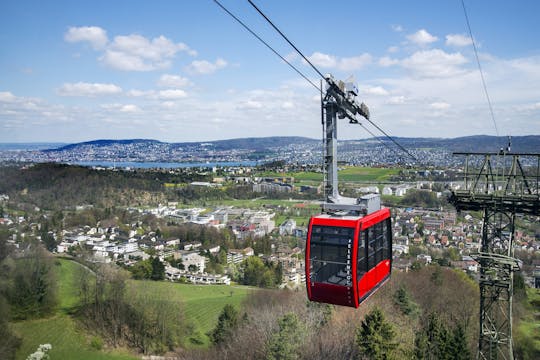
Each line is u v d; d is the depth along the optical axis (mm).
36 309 93312
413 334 66625
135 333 90125
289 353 62031
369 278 25125
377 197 27516
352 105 27250
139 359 84312
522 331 76375
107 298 97688
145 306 91750
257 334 73312
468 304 81938
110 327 91500
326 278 23844
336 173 25984
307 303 81062
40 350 78875
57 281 102625
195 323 98312
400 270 116938
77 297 103625
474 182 35469
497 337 37438
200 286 136625
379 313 60062
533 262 145625
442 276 96062
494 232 36594
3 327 82688
